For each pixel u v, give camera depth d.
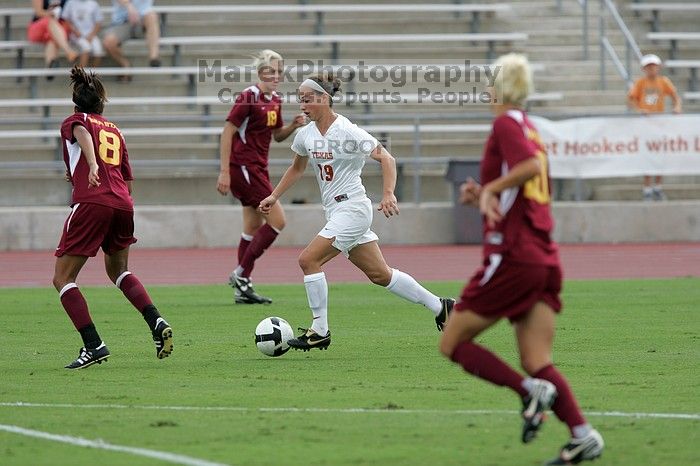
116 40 92.06
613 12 94.94
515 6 101.31
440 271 65.81
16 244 78.56
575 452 20.16
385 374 32.00
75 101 33.69
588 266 68.00
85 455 21.70
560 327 42.16
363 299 52.75
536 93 93.50
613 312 46.91
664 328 41.84
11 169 84.44
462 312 20.91
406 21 98.44
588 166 79.50
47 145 88.38
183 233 79.75
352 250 35.97
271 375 31.89
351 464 20.97
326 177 35.72
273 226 49.81
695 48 100.75
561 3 101.88
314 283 35.12
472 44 98.06
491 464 20.95
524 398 20.61
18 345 38.47
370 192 83.56
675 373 31.80
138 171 85.50
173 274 65.50
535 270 20.23
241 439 23.22
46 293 56.19
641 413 25.84
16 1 100.25
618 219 81.75
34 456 21.64
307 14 99.25
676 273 64.50
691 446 22.34
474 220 79.50
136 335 40.75
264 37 93.50
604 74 93.88
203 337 40.16
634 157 79.50
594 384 29.97
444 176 84.62
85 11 92.12
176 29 97.25
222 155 49.50
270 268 67.88
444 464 20.97
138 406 27.08
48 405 27.22
